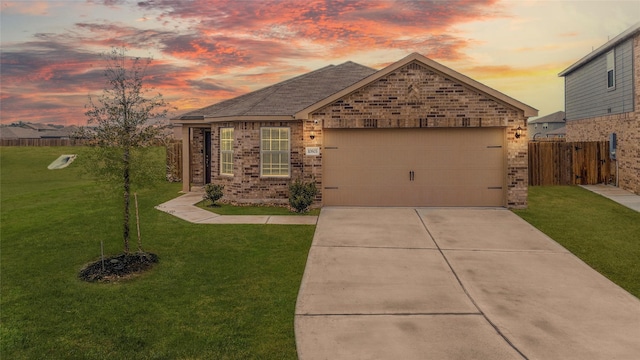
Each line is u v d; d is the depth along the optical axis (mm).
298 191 12336
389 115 12352
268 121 13641
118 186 7684
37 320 5270
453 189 12555
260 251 8336
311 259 7902
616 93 16547
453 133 12453
